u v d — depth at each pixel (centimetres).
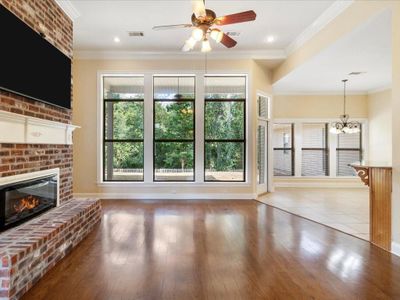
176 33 523
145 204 571
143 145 639
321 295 224
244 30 505
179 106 644
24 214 303
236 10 432
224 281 247
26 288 226
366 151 830
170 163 644
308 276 257
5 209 271
